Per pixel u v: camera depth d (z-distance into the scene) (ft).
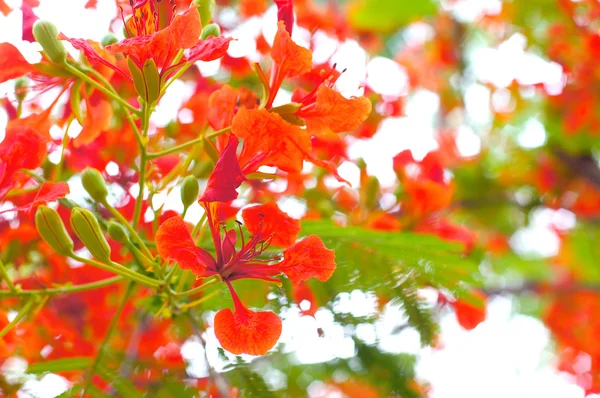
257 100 3.14
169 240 2.76
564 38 6.82
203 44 2.84
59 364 3.07
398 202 3.76
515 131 6.74
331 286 3.20
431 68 7.49
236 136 2.79
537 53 6.95
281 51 2.91
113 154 3.48
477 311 3.70
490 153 6.48
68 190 2.91
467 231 3.79
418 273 3.19
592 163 6.57
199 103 3.61
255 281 3.22
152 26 2.92
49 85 3.13
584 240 7.54
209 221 2.85
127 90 3.54
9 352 3.11
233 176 2.73
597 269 7.57
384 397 3.29
